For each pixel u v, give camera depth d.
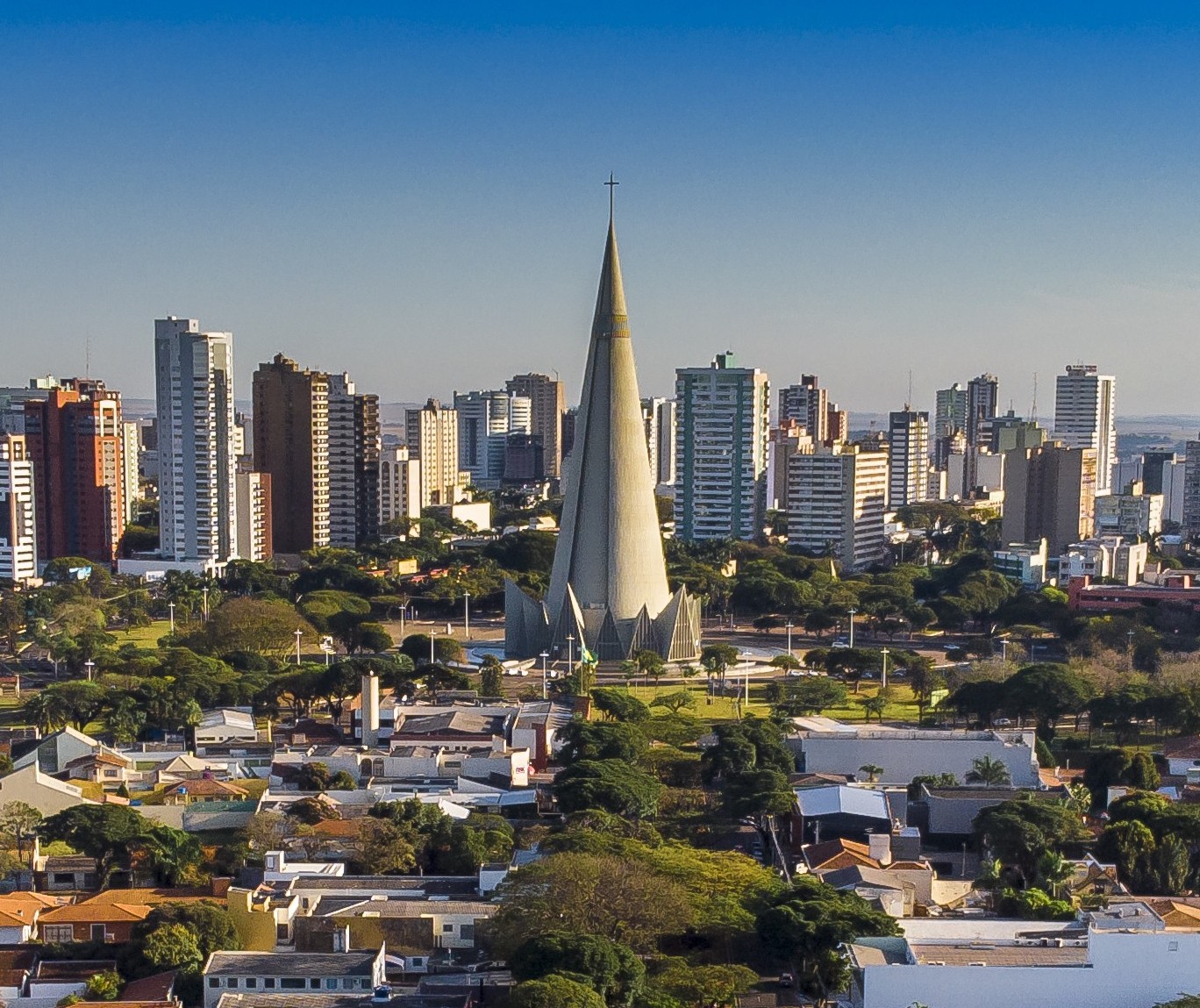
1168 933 187.88
